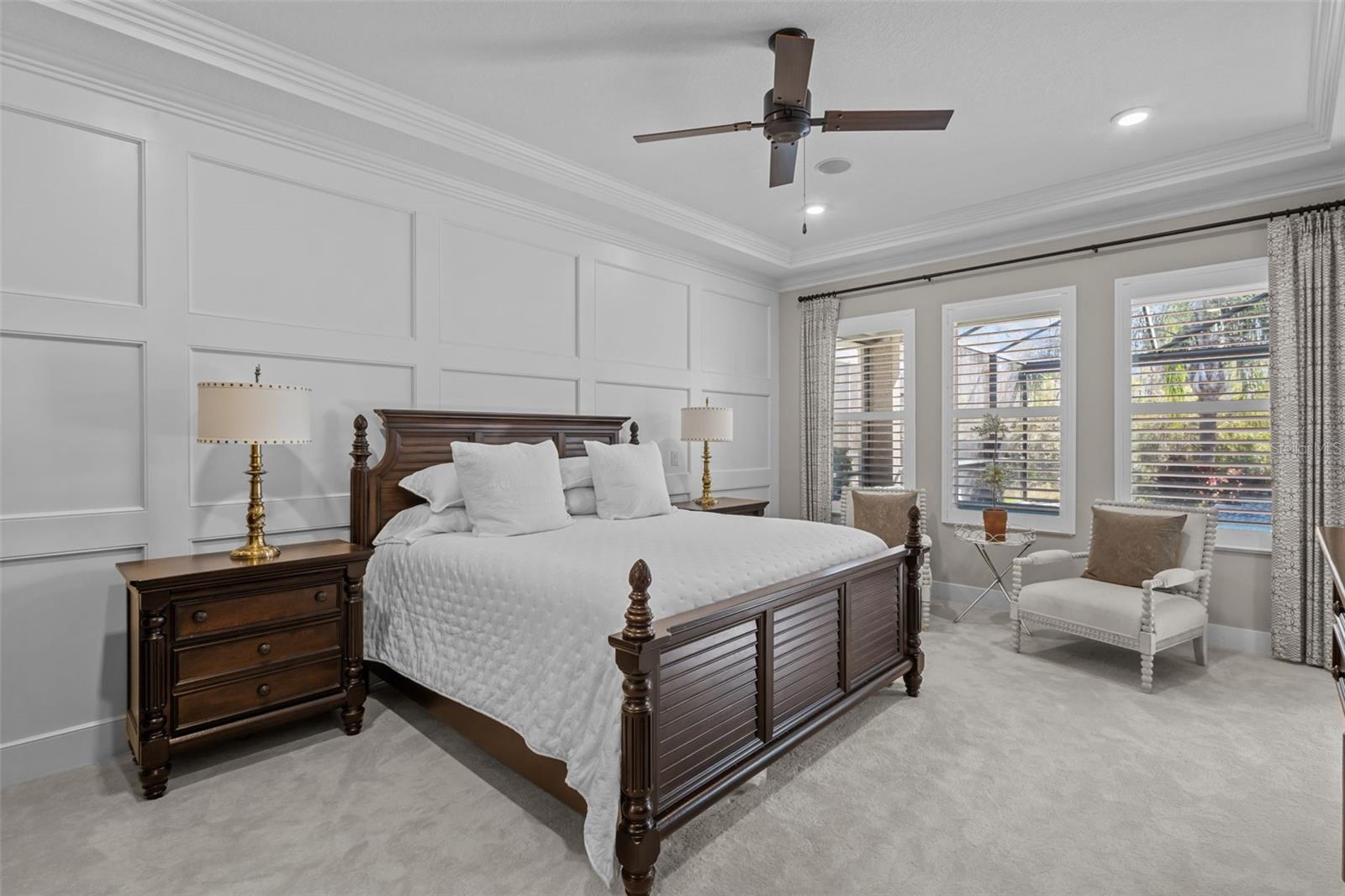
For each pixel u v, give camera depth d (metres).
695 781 1.98
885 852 1.95
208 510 2.83
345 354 3.25
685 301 5.16
